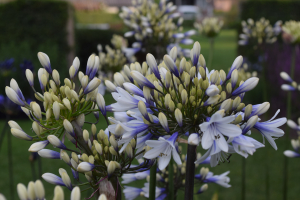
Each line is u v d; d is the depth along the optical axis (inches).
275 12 343.0
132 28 154.3
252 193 200.5
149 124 51.6
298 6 337.4
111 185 53.5
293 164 243.9
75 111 54.9
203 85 52.4
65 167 233.1
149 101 52.6
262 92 322.0
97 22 945.5
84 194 174.2
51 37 333.7
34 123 50.9
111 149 52.4
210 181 75.0
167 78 53.9
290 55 303.1
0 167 237.3
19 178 217.8
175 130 54.3
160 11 147.9
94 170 53.2
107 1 1023.6
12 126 52.2
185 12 1382.9
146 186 80.0
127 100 52.7
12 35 328.5
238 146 49.8
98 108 55.9
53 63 337.1
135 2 158.4
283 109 312.5
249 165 240.5
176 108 51.8
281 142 277.9
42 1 327.9
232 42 955.3
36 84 306.5
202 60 55.6
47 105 52.2
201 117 53.9
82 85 52.5
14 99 53.8
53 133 54.1
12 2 324.8
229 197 195.5
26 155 258.5
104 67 156.9
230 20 1186.6
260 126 53.6
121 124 49.4
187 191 54.9
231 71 55.6
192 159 54.1
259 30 183.2
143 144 55.6
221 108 49.4
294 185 210.1
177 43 150.0
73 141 53.9
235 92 53.4
